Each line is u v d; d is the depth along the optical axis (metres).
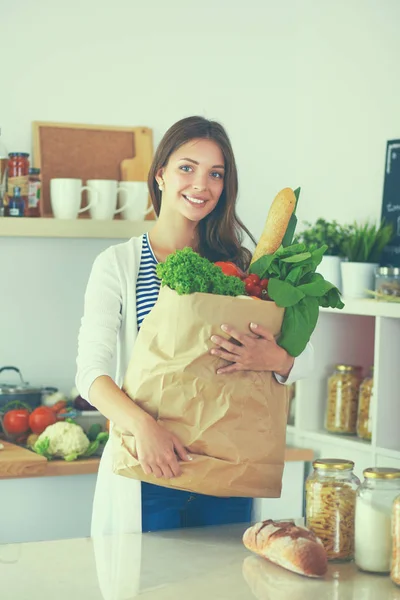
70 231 3.13
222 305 1.66
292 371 1.78
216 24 3.55
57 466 2.82
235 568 1.45
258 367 1.69
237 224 2.16
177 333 1.67
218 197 2.04
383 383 2.92
